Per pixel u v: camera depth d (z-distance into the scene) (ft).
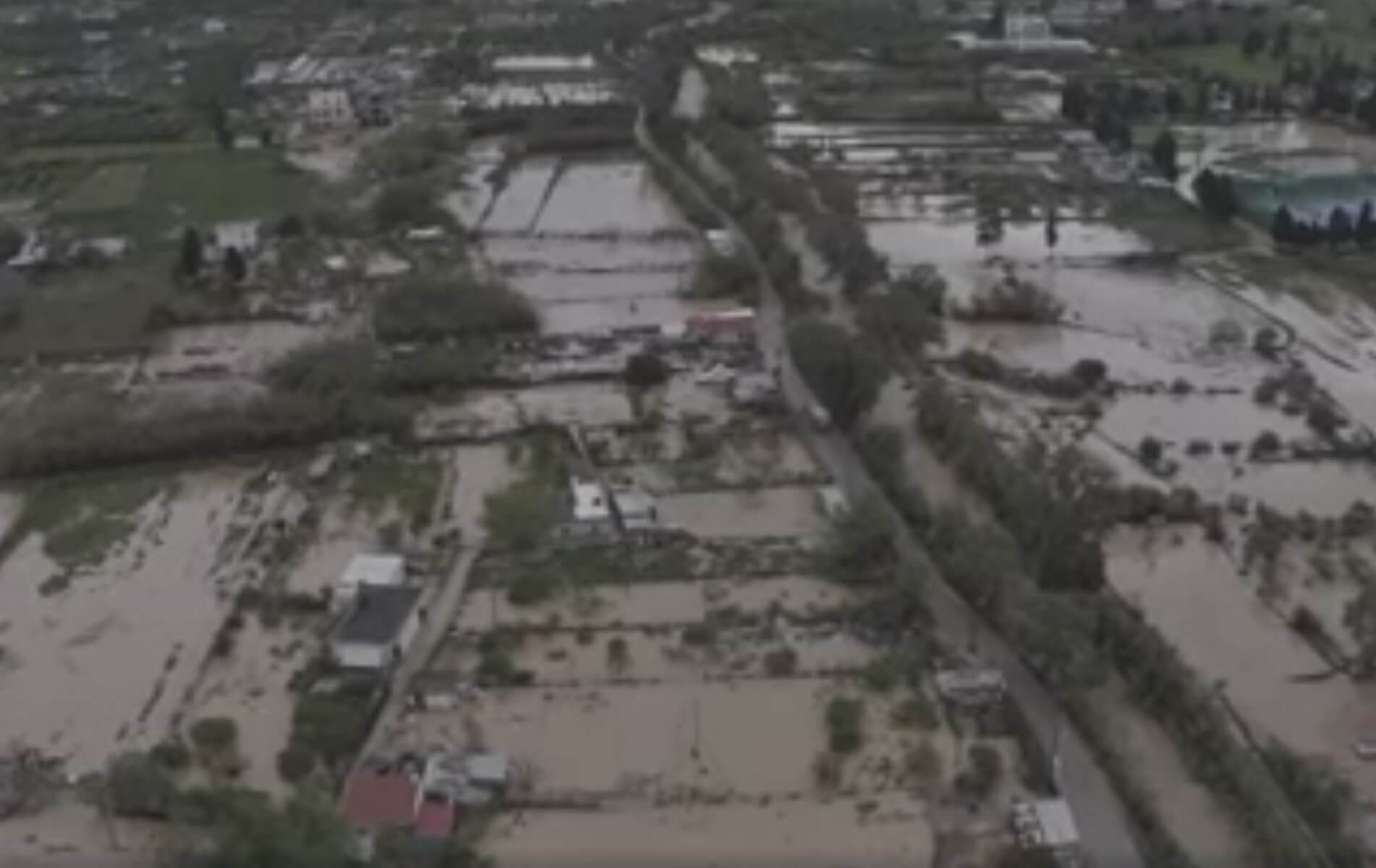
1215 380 323.98
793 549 250.57
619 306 364.38
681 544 253.03
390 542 256.73
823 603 234.17
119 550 261.03
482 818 190.29
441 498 272.31
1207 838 184.03
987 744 200.75
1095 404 310.24
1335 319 359.87
